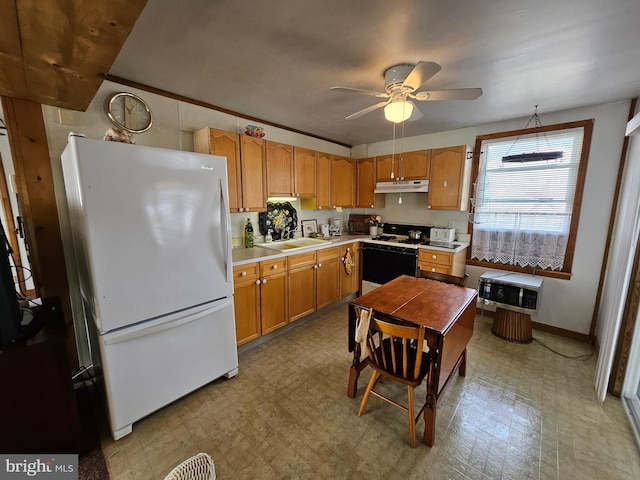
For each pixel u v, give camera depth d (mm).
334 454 1545
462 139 3434
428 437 1585
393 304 1834
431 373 1551
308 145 3754
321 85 2172
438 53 1683
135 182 1565
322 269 3338
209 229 1935
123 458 1521
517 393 2035
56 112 1904
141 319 1661
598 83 2092
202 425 1747
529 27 1418
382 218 4402
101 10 893
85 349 2176
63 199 1983
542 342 2791
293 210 3738
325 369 2336
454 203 3355
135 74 2010
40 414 1418
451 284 2258
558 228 2887
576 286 2818
